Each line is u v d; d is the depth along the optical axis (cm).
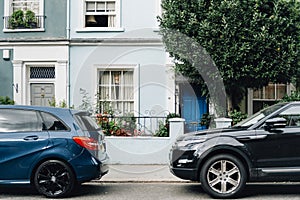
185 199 953
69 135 955
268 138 955
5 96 1783
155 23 1777
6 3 1816
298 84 1639
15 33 1802
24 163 948
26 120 970
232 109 1616
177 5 1501
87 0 1812
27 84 1809
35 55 1791
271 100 1755
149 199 953
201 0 1481
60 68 1784
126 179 1191
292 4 1481
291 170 948
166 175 1248
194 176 959
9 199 949
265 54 1443
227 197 952
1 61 1805
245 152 950
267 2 1480
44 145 948
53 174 952
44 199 948
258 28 1445
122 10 1789
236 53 1428
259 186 1101
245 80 1499
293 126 967
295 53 1438
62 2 1795
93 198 962
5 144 948
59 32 1795
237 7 1441
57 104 1723
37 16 1805
